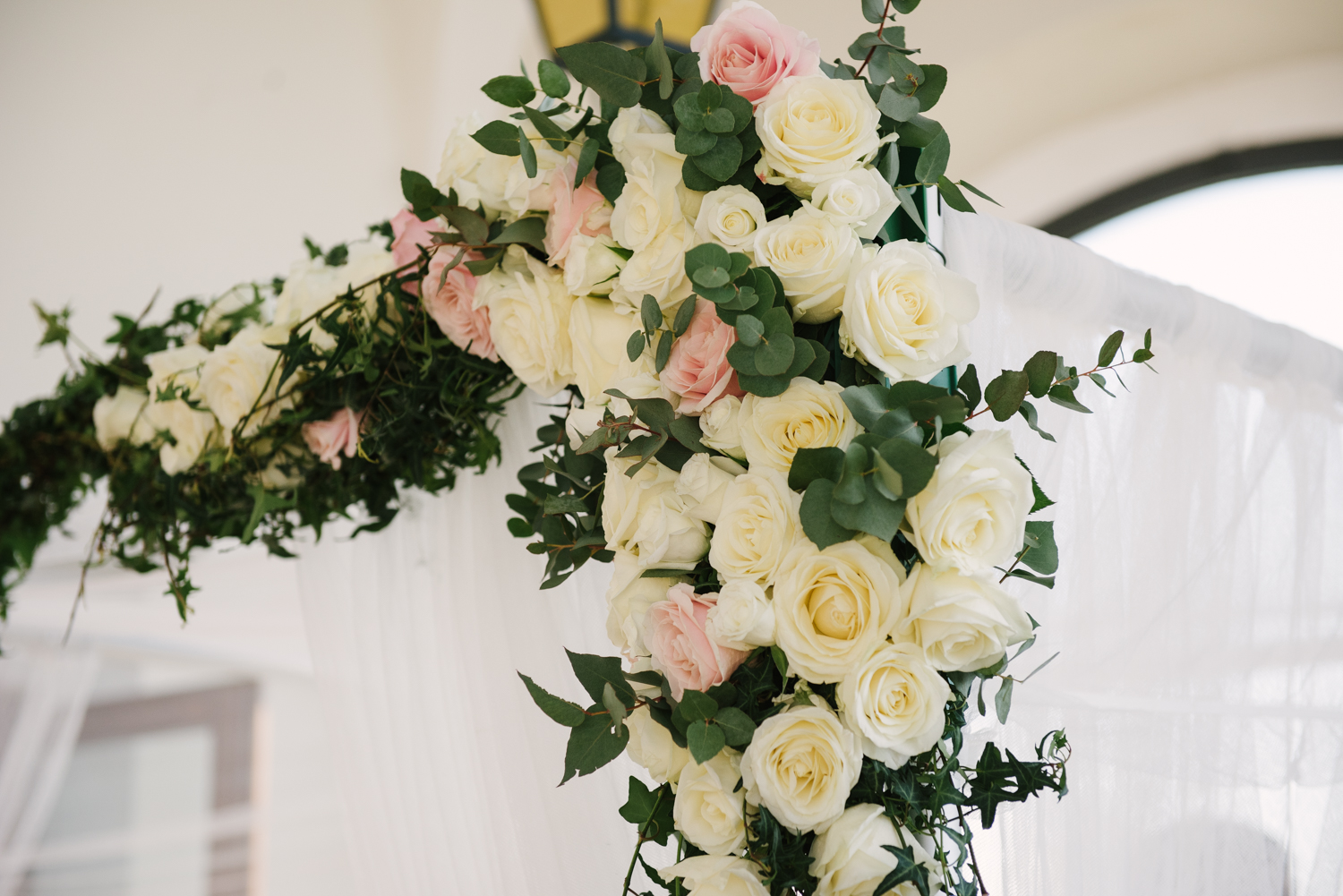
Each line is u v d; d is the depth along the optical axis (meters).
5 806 2.91
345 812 1.45
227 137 3.90
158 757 3.64
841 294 0.79
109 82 3.94
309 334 1.14
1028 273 1.14
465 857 1.28
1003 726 1.10
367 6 3.70
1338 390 1.50
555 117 0.93
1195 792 1.21
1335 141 3.44
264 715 3.70
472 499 1.27
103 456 1.62
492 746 1.21
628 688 0.79
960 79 3.62
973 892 0.79
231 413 1.24
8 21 3.98
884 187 0.79
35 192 3.95
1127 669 1.18
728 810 0.73
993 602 0.70
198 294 3.87
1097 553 1.19
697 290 0.76
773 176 0.81
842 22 3.52
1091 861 1.10
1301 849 1.30
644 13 1.28
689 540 0.80
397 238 1.15
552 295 0.95
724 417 0.79
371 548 1.43
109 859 3.45
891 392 0.73
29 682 2.96
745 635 0.71
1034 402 1.16
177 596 1.42
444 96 3.68
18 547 1.68
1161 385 1.28
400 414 1.13
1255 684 1.31
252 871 3.52
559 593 1.19
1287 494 1.42
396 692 1.37
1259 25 3.35
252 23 3.87
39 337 3.88
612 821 1.12
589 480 0.94
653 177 0.83
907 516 0.70
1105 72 3.58
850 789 0.72
